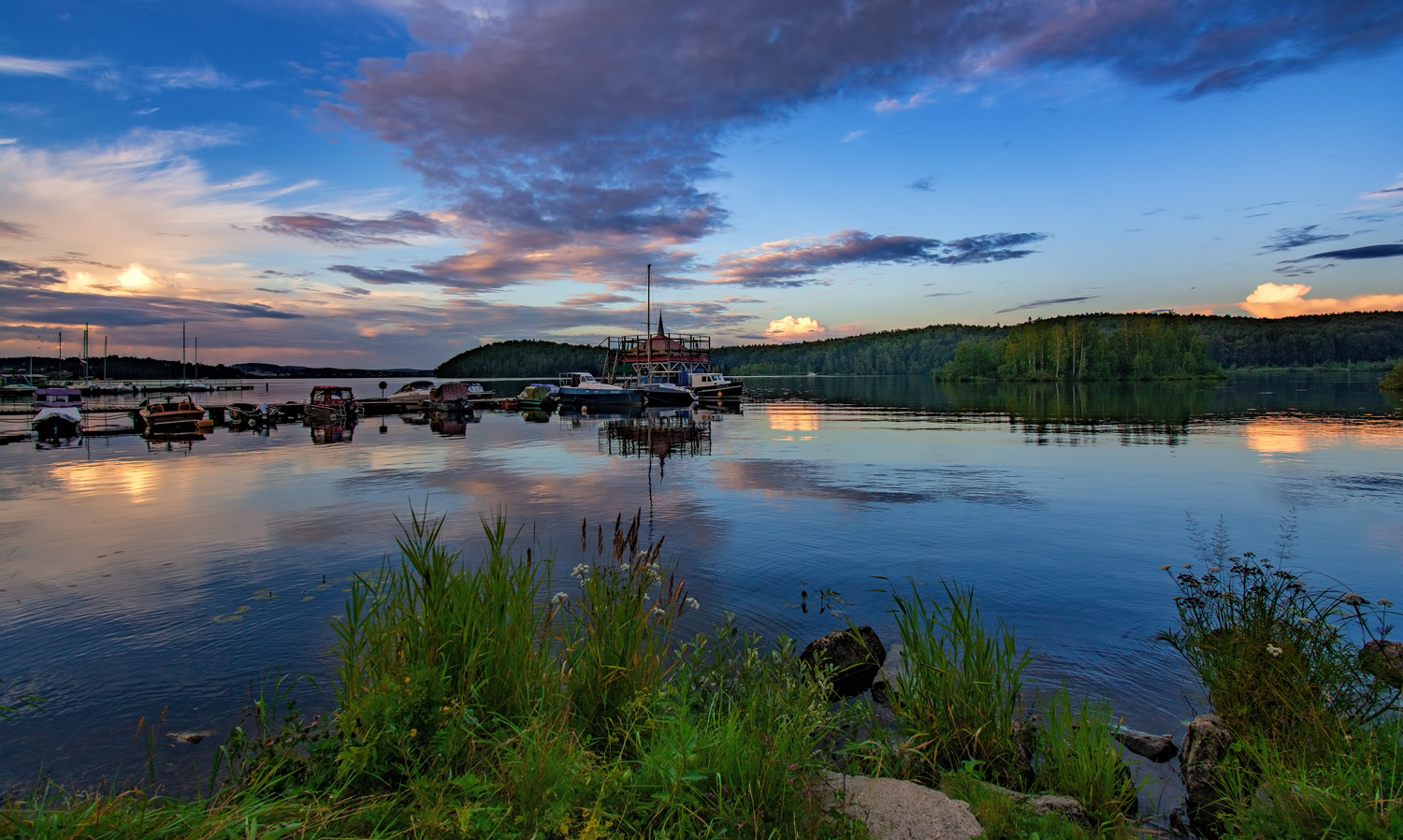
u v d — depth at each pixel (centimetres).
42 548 1065
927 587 855
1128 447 2369
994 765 423
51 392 3422
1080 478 1717
